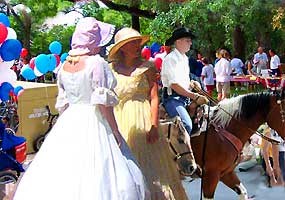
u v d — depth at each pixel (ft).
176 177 17.94
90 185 14.51
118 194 14.70
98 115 15.20
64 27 90.58
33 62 27.40
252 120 21.58
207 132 21.02
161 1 60.85
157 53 27.53
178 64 19.79
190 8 57.52
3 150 19.33
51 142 15.11
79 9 85.87
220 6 57.11
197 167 21.11
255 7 59.47
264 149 27.58
